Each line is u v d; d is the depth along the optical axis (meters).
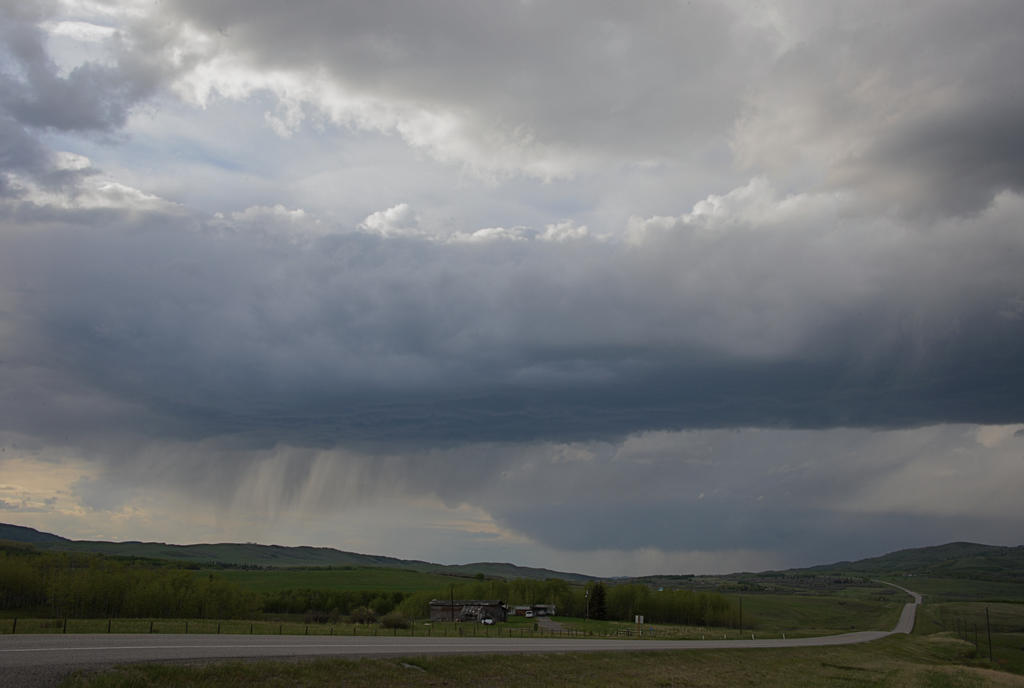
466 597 191.00
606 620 195.62
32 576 127.12
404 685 41.25
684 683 58.69
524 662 54.62
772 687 62.69
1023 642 166.50
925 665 96.50
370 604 199.00
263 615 152.62
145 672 33.81
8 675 30.05
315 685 37.75
